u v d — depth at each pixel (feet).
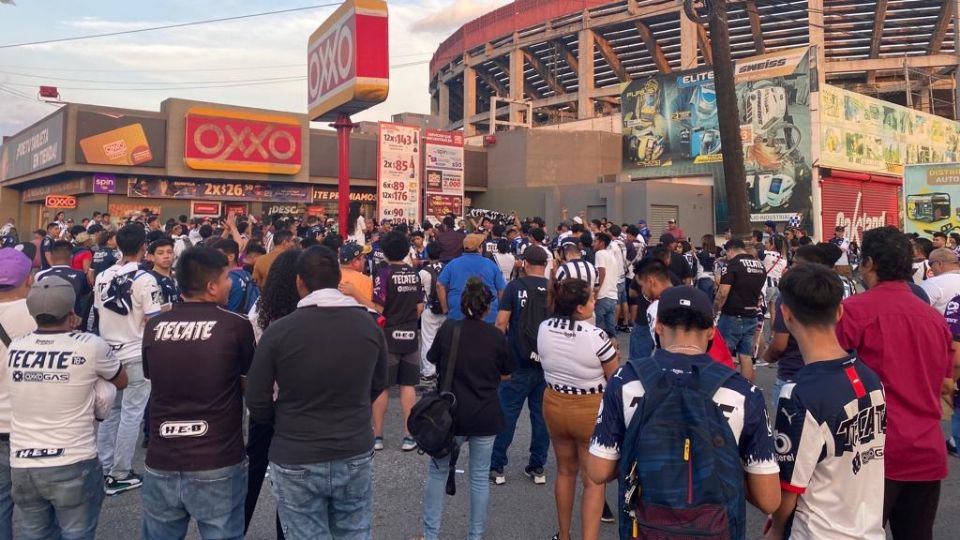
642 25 163.12
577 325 13.99
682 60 157.48
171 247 19.15
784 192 86.48
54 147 75.92
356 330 10.36
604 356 13.64
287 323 10.09
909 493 10.11
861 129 91.40
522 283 18.24
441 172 93.35
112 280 17.28
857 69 166.91
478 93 230.68
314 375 9.92
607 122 109.91
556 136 101.81
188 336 10.25
